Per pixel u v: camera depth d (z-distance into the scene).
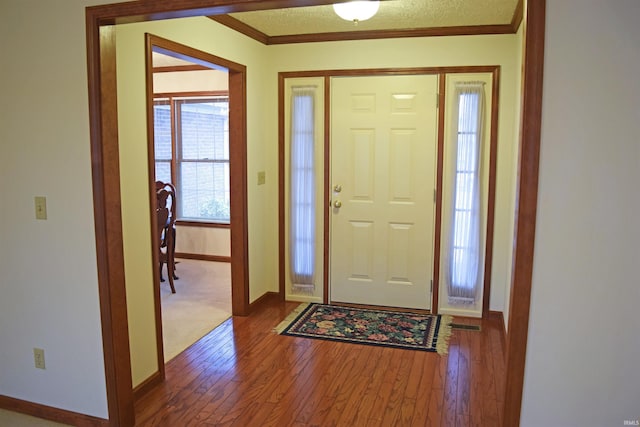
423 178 4.10
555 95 1.67
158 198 4.53
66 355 2.49
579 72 1.64
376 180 4.21
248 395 2.83
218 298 4.64
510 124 3.82
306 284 4.50
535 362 1.81
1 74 2.37
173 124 6.21
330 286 4.45
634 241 1.68
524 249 1.75
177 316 4.14
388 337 3.67
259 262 4.37
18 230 2.47
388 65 4.03
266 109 4.35
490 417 2.59
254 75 4.08
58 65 2.27
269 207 4.48
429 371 3.12
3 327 2.61
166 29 2.95
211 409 2.68
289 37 4.18
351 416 2.60
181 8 2.04
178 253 6.36
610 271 1.71
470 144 3.95
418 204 4.14
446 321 4.02
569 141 1.68
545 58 1.66
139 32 2.73
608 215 1.69
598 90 1.64
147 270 2.87
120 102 2.62
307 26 3.87
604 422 1.79
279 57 4.27
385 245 4.27
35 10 2.27
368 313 4.19
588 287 1.73
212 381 2.99
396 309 4.29
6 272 2.54
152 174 2.88
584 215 1.70
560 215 1.71
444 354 3.37
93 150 2.26
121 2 2.12
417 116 4.04
